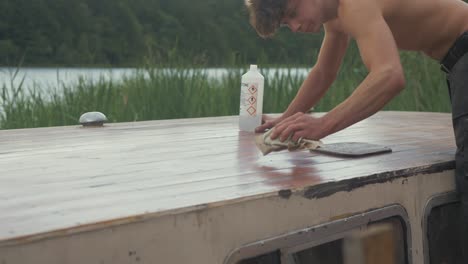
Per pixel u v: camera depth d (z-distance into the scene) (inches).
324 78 92.0
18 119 167.9
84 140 81.7
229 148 74.6
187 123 106.3
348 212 54.3
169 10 637.3
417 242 62.5
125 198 44.8
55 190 48.1
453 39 78.8
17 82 203.9
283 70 215.3
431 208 63.9
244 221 45.6
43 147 74.5
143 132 91.8
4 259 33.9
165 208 41.3
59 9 623.5
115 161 63.6
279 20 73.5
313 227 50.8
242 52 226.8
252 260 47.9
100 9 649.0
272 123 91.2
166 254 40.9
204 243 43.0
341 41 89.7
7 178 53.4
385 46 67.0
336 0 72.7
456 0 81.7
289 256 48.8
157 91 183.3
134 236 39.2
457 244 70.9
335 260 54.6
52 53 594.6
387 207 58.0
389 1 75.6
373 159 66.4
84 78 194.9
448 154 70.7
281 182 51.9
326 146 73.3
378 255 58.1
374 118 121.0
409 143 80.9
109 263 38.1
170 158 66.0
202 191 47.7
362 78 218.8
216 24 569.0
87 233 37.0
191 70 204.5
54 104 177.2
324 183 51.7
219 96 193.9
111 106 183.0
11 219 38.2
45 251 35.4
